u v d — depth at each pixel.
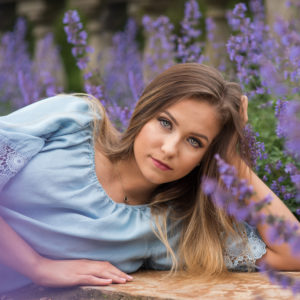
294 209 2.47
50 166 1.98
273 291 1.73
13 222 1.94
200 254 2.18
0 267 1.98
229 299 1.65
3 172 1.91
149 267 2.30
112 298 1.81
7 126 2.00
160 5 8.21
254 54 2.91
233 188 1.36
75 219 1.99
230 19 3.04
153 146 1.96
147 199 2.28
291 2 2.63
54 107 2.20
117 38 6.90
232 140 2.10
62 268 1.93
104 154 2.18
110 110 2.90
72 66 10.41
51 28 11.16
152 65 3.96
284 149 2.62
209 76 1.99
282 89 2.24
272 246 2.13
